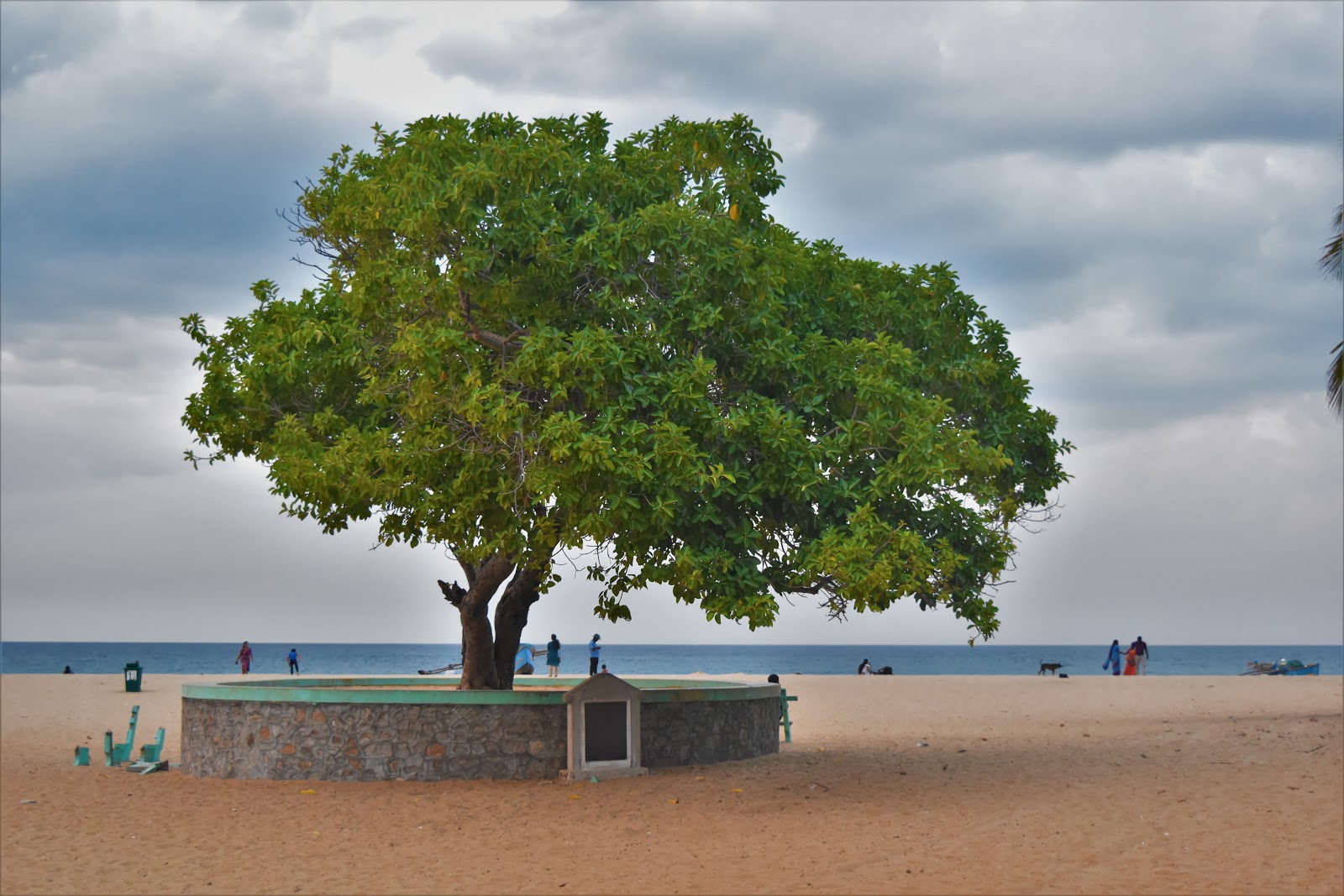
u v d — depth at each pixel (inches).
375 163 709.3
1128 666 1879.9
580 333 598.9
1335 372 840.9
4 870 465.4
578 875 446.0
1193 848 476.7
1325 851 469.7
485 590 764.6
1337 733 868.0
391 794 631.8
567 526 587.5
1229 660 7662.4
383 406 692.7
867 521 611.8
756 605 587.8
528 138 667.4
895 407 639.8
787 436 607.2
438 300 614.5
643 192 666.2
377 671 4389.8
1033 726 1039.6
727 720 763.4
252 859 482.3
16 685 1636.3
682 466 575.8
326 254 759.7
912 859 461.7
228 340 764.0
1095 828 521.3
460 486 612.4
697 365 604.4
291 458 648.4
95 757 850.8
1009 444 756.6
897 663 6697.8
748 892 414.0
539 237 620.1
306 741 681.0
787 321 703.7
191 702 734.5
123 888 434.3
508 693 678.5
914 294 766.5
